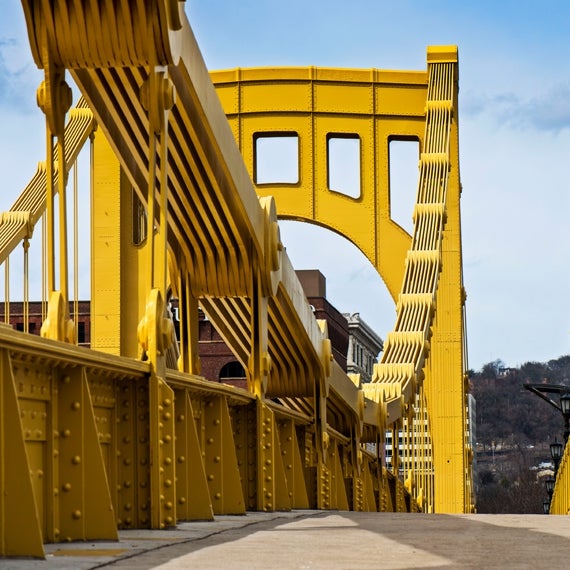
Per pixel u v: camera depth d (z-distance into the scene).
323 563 8.11
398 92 41.62
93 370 9.84
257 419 16.62
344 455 25.64
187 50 12.16
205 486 12.73
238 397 15.77
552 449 32.41
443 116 40.50
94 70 12.38
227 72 41.56
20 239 24.89
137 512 11.10
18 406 7.93
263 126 41.50
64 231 10.92
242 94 41.62
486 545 9.86
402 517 15.50
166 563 7.84
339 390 23.50
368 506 28.53
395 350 33.75
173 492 11.30
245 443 16.66
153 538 10.02
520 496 119.25
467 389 45.91
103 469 9.34
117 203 37.03
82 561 7.80
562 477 28.34
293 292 18.33
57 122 11.15
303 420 20.86
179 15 11.31
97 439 9.36
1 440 7.87
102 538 9.34
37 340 8.34
